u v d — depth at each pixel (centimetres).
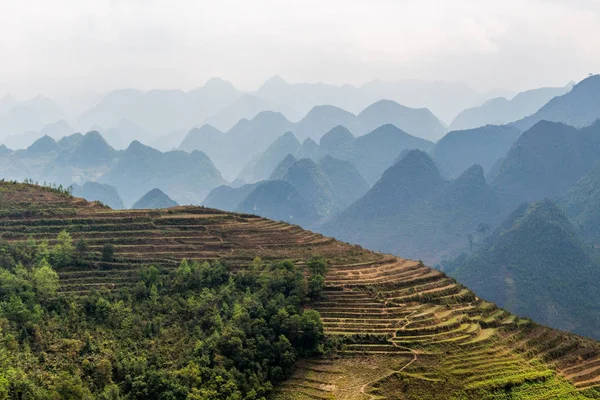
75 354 7925
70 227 12269
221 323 9088
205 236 13100
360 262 12500
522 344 9862
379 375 8588
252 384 8206
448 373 8681
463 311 10719
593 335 19575
